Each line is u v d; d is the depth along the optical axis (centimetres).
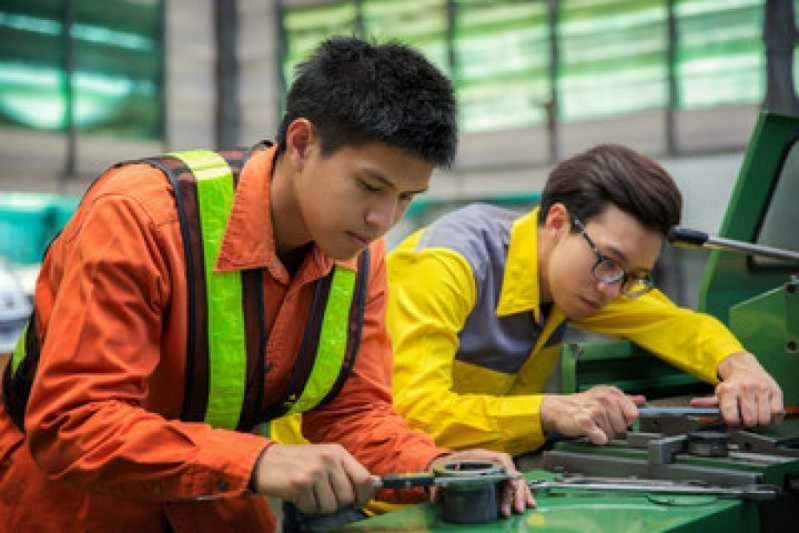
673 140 491
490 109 550
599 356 166
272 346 109
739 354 157
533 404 137
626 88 505
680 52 484
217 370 103
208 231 101
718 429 136
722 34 469
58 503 108
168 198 99
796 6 444
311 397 116
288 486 87
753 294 187
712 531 95
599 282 148
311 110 95
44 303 107
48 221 579
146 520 111
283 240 107
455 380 164
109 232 95
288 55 601
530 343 167
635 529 89
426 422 142
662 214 143
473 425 139
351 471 90
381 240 124
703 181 473
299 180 98
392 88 91
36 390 92
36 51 555
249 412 111
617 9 498
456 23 543
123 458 88
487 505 94
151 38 602
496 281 160
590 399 132
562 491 107
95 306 92
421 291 150
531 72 531
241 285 104
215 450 89
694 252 438
